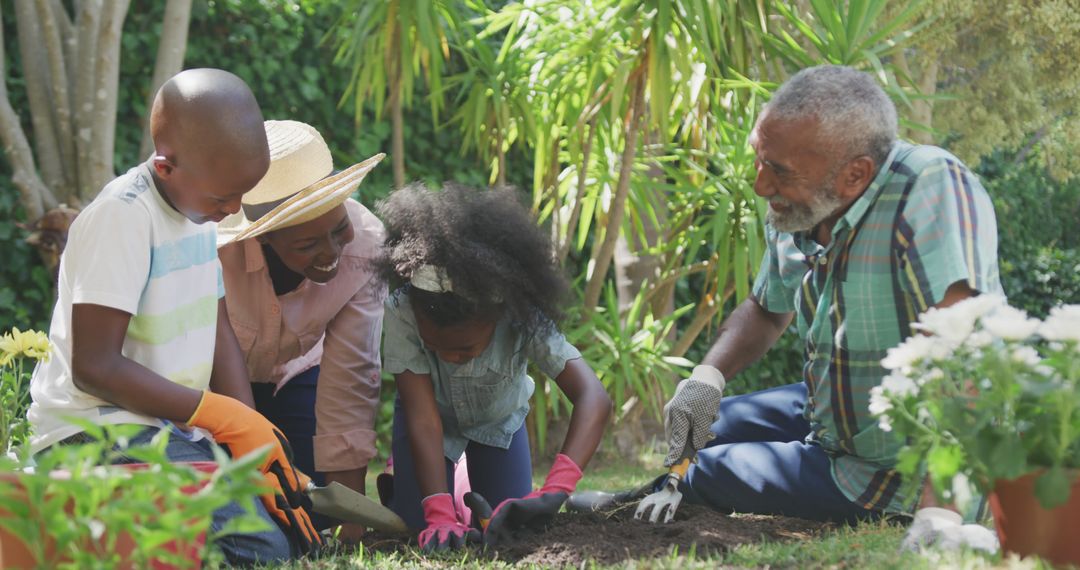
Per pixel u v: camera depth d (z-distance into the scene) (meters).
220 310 3.21
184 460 2.88
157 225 2.79
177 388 2.75
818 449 3.28
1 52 5.38
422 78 7.14
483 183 7.53
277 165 3.46
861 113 2.86
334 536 3.36
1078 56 9.59
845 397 3.12
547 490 3.11
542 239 3.06
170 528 1.63
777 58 5.84
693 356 8.50
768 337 3.61
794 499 3.29
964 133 10.03
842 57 5.33
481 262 2.89
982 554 2.30
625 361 6.17
